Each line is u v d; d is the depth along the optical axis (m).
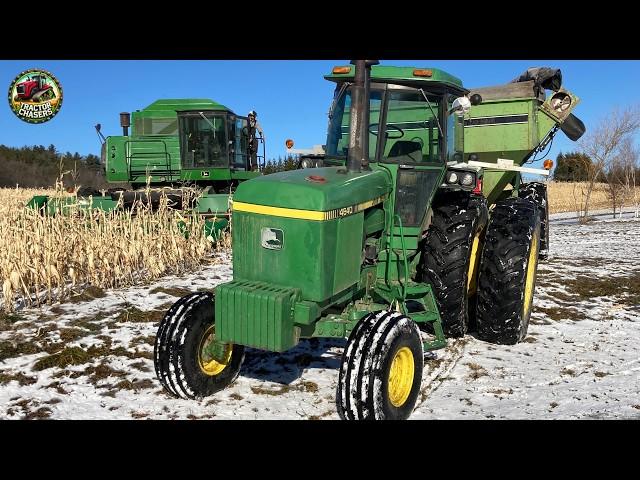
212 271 9.12
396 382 3.68
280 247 3.63
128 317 6.25
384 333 3.48
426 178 4.75
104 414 3.90
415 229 4.76
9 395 4.24
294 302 3.56
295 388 4.34
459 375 4.63
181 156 12.03
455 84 4.87
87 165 15.50
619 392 4.25
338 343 5.45
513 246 5.20
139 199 9.98
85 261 7.91
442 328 4.94
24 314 6.43
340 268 3.75
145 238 8.61
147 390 4.33
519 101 8.44
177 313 4.00
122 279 8.04
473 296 5.76
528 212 5.52
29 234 7.28
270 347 3.50
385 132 4.67
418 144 4.80
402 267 4.75
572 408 3.96
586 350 5.29
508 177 8.61
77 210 8.48
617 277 8.52
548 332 5.86
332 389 4.32
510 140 8.58
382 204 4.46
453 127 5.27
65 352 5.04
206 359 4.14
